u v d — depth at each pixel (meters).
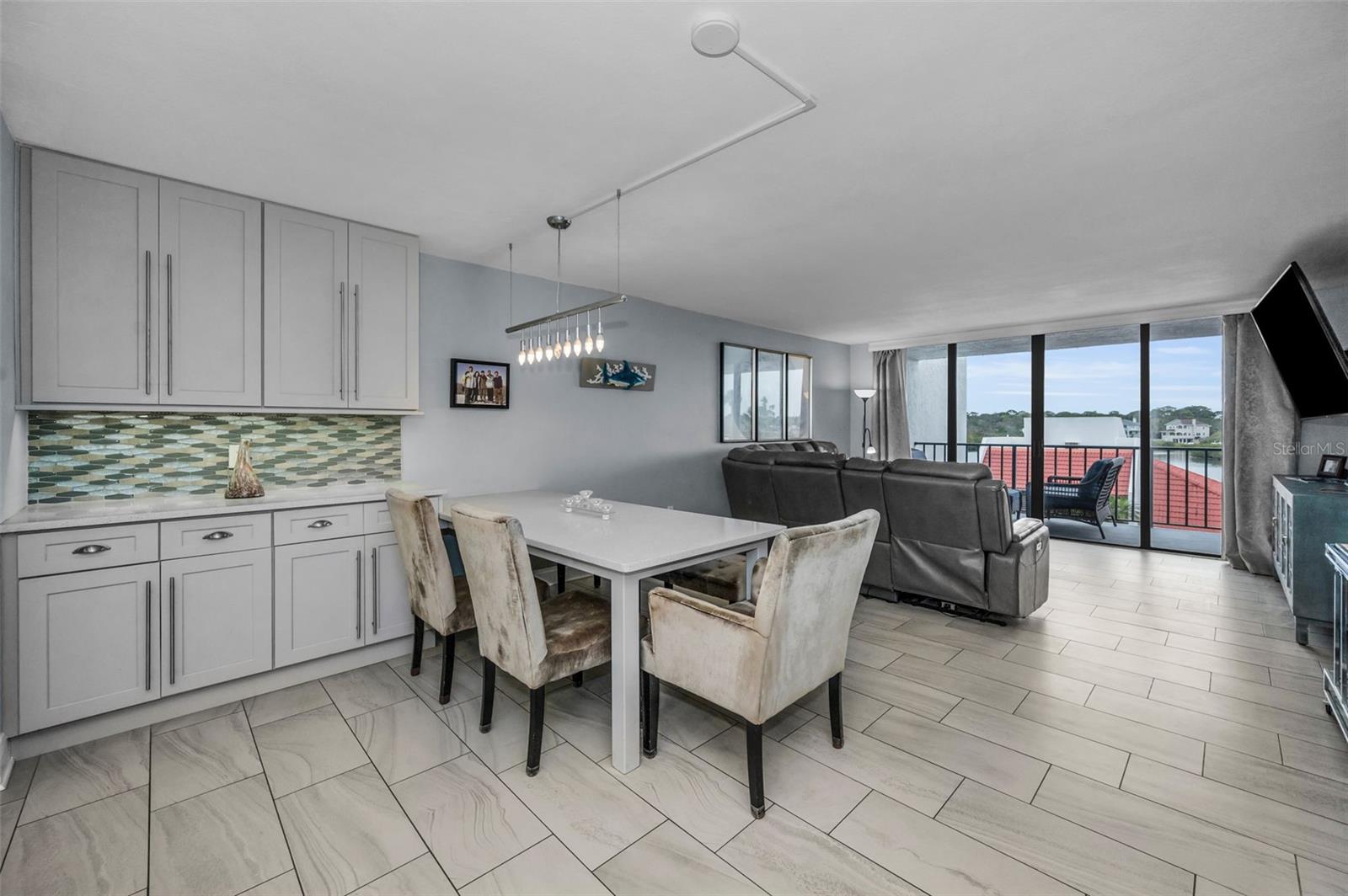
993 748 2.21
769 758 2.15
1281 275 3.67
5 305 2.11
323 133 2.19
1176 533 6.14
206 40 1.65
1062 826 1.78
